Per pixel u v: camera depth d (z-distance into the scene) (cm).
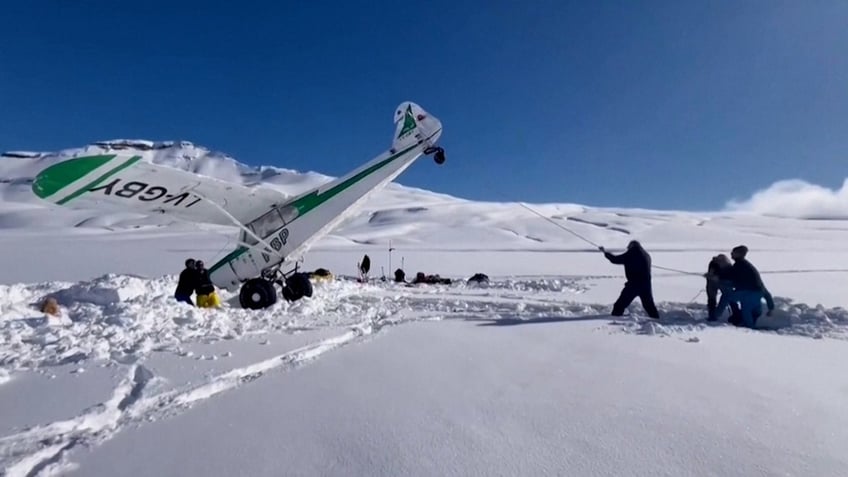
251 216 998
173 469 246
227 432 292
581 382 398
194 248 4919
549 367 445
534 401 351
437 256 3972
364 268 1708
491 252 4791
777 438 285
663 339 573
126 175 791
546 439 285
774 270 2052
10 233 7894
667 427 302
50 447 265
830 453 265
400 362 459
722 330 635
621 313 775
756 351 510
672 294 1116
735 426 303
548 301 998
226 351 484
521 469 248
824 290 1248
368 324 677
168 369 411
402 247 5806
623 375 418
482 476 241
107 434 287
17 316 677
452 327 652
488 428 301
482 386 386
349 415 321
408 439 284
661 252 4847
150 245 5419
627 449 271
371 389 377
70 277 2030
